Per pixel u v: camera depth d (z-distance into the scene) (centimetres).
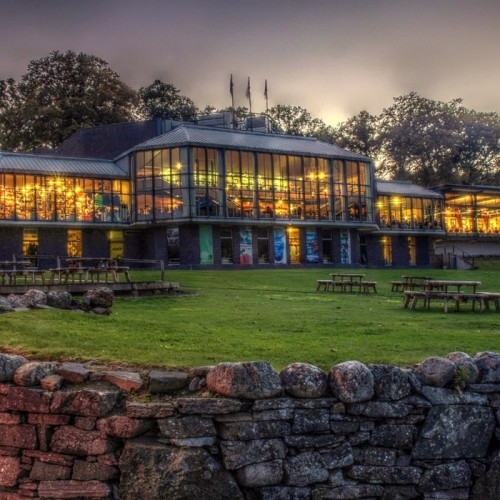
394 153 9481
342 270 4991
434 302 2447
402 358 956
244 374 715
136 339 1086
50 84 7944
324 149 5966
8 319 1197
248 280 3547
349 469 731
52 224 5053
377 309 2097
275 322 1566
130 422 705
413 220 6925
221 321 1577
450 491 748
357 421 738
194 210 5141
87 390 738
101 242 5366
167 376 750
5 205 4884
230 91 6894
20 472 750
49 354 896
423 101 9494
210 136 5416
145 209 5278
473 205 7688
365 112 9825
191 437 698
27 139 7681
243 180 5397
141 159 5306
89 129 6384
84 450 721
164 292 2570
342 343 1148
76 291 2294
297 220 5634
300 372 735
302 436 722
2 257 4900
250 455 702
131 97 8256
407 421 748
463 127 9594
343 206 5944
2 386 779
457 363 785
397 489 738
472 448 762
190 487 678
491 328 1497
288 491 709
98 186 5297
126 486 689
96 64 8106
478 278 4422
